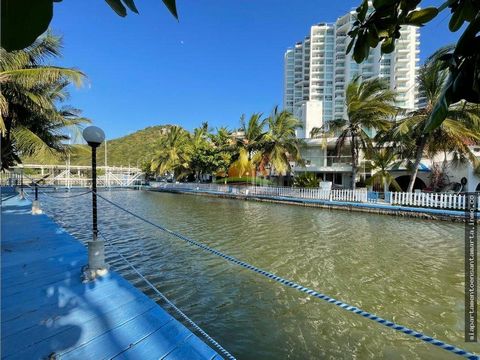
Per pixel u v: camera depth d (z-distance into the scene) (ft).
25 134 29.60
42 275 12.64
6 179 87.35
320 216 47.14
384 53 4.37
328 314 15.26
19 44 2.02
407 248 27.35
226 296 17.33
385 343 12.92
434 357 11.98
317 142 76.84
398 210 45.55
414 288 18.28
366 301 16.65
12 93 26.96
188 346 7.84
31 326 8.64
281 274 20.72
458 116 42.86
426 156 60.08
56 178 107.65
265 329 13.98
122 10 2.30
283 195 67.46
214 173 99.66
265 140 72.84
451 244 28.81
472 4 3.56
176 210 55.67
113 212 52.54
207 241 30.35
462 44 3.26
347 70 208.64
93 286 11.48
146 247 27.78
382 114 50.49
